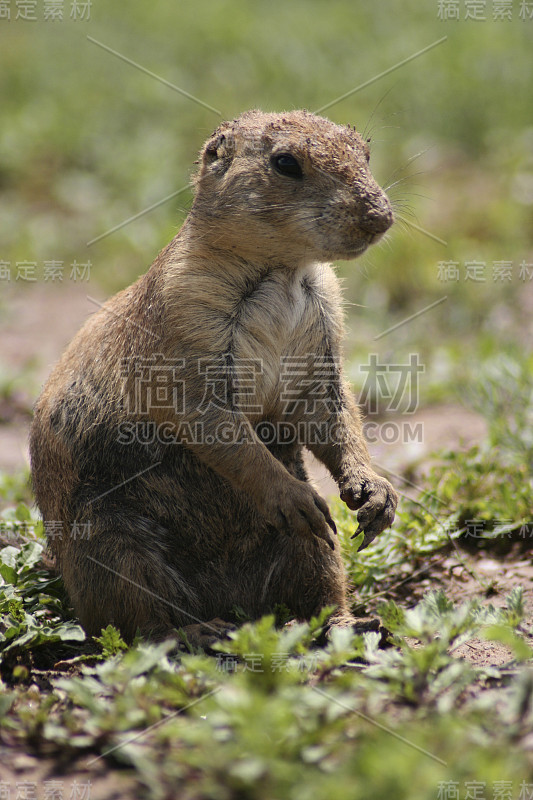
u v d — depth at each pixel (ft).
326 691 18.88
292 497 24.25
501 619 22.63
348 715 18.53
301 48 97.35
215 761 16.40
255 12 111.04
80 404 27.68
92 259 67.82
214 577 27.68
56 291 64.44
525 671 19.95
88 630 26.71
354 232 25.36
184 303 25.46
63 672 23.71
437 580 30.71
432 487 35.73
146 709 19.11
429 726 17.67
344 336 28.40
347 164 25.76
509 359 42.52
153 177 75.25
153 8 109.91
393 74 88.99
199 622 26.43
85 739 18.58
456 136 80.94
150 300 26.40
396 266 59.67
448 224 65.36
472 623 22.26
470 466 35.86
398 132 80.23
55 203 75.87
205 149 27.94
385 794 14.93
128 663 20.72
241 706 17.22
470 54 92.94
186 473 26.84
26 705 20.86
